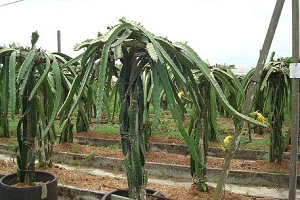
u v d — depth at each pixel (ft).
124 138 6.05
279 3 6.33
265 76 12.57
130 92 5.93
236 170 14.02
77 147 17.39
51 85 8.66
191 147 5.32
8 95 8.19
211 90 7.75
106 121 26.14
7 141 19.49
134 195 6.16
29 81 8.40
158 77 5.38
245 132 21.35
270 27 6.42
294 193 7.70
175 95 6.12
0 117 18.60
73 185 12.18
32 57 7.63
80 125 20.74
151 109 26.73
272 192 13.07
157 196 6.85
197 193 10.77
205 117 9.70
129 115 5.96
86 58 5.49
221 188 6.81
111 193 6.87
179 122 5.21
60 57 8.53
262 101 14.76
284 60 12.98
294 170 7.63
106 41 5.15
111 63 6.37
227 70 9.77
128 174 5.88
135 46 5.78
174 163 15.31
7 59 8.12
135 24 5.41
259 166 14.51
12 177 9.13
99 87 4.98
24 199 8.33
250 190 13.26
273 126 14.26
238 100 10.52
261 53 6.49
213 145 18.10
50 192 8.75
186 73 5.88
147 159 15.66
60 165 16.38
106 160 15.87
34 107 8.64
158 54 5.08
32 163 8.88
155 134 20.27
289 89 13.12
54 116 6.61
